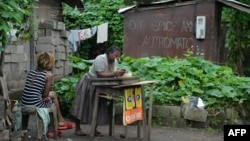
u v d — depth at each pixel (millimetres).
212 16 12133
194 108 8258
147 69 9281
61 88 8938
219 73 9367
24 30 6621
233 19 13398
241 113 8617
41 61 6395
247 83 9000
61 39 11039
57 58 10648
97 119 6754
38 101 6258
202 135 7707
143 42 13023
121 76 6602
